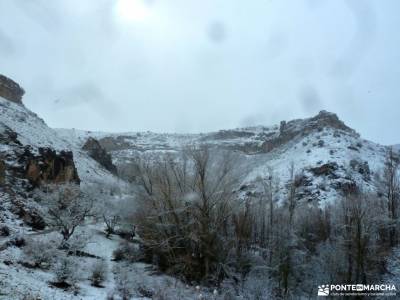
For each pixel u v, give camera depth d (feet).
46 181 140.05
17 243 74.64
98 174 260.01
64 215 99.19
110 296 59.98
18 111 288.30
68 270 63.21
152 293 67.21
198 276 85.25
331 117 445.78
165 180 92.99
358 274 80.94
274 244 92.43
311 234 108.27
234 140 564.71
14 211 102.42
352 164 235.20
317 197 189.57
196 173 90.79
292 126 472.03
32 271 63.00
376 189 133.18
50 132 300.40
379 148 332.39
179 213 91.86
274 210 115.44
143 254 99.81
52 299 50.08
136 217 105.19
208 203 88.48
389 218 98.22
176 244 90.63
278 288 82.12
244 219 97.30
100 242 112.06
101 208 127.95
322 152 292.61
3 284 48.83
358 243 82.07
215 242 87.71
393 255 94.38
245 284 78.89
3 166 118.01
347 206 95.76
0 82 344.28
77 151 297.12
